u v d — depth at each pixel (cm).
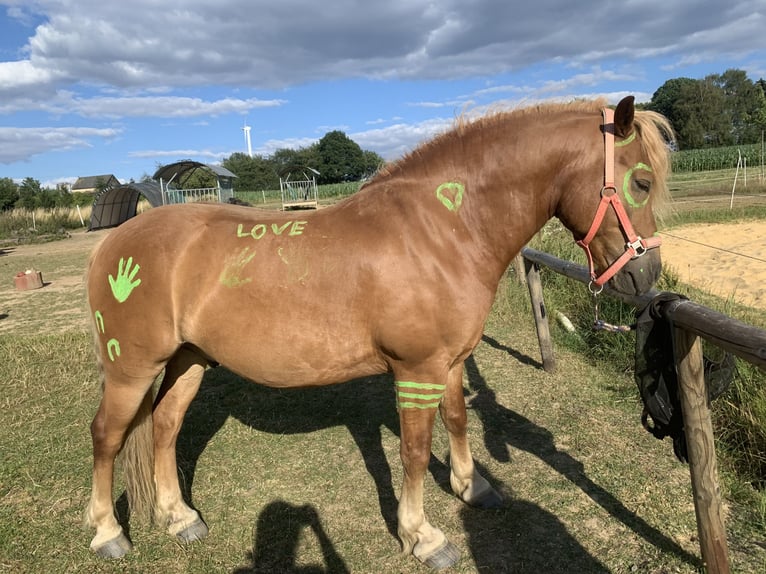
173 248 224
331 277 210
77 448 341
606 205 201
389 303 206
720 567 206
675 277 535
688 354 192
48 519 270
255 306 215
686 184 2102
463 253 212
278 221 227
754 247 899
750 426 293
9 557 243
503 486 288
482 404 388
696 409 196
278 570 235
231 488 299
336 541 252
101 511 245
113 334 229
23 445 345
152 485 255
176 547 251
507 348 502
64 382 453
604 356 459
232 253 220
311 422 374
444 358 217
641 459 304
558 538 246
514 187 212
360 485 296
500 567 230
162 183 2078
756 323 425
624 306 470
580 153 204
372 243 209
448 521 263
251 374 229
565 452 317
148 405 249
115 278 226
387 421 371
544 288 613
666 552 231
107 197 2245
